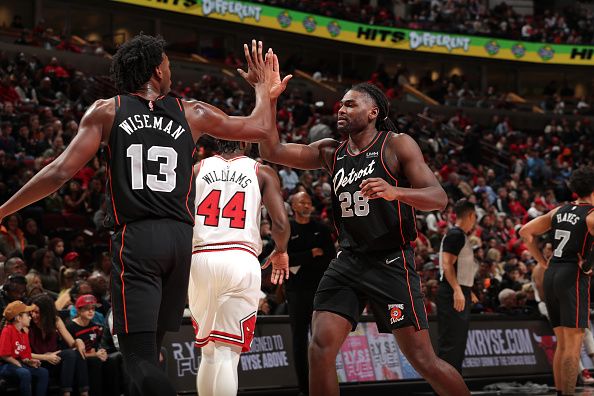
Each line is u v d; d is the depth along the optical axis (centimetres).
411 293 436
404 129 2434
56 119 1530
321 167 479
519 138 2794
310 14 3023
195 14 2717
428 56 3331
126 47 368
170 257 344
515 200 2030
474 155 2431
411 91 3123
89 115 350
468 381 938
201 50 2939
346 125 449
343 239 452
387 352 902
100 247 1202
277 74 422
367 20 3177
